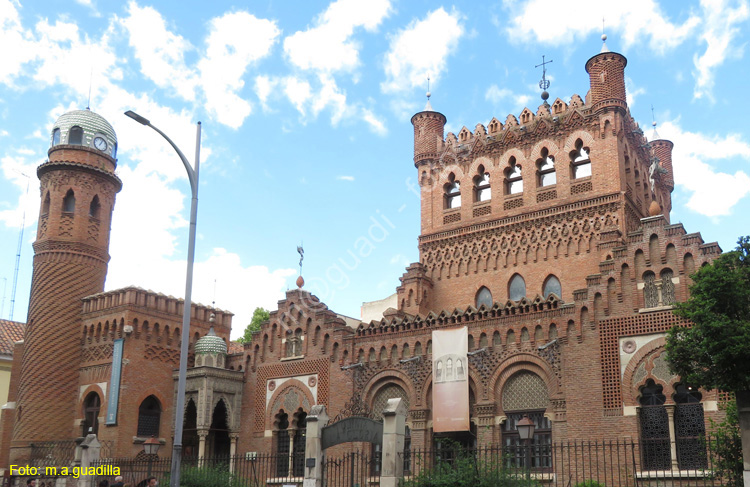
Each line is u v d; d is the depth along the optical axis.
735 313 21.88
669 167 53.19
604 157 40.78
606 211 39.94
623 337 31.08
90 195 46.50
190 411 44.00
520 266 42.12
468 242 44.41
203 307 46.56
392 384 37.47
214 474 32.09
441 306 44.41
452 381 34.69
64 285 44.69
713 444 25.50
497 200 44.16
